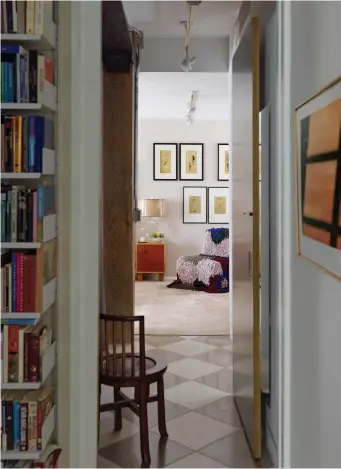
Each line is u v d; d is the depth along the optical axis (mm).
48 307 2189
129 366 2816
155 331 5223
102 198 4238
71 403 2287
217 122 8391
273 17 2729
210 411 3324
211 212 8461
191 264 7566
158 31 4668
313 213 1907
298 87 2307
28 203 2043
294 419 2475
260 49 3154
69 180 2248
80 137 2240
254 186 2658
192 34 4754
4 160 2039
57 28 2221
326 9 1819
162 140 8422
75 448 2293
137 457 2723
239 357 3240
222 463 2672
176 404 3441
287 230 2539
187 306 6383
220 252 7672
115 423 3057
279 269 2615
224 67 4914
